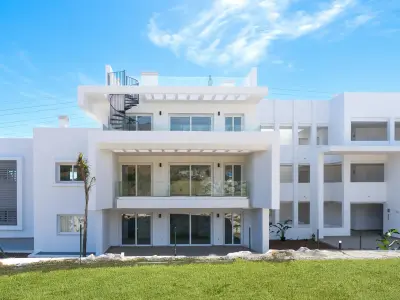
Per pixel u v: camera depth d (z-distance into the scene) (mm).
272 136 14703
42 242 15711
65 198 15789
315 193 19781
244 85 16047
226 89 14984
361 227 22781
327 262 11070
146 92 14789
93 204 14000
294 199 19719
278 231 19156
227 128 16422
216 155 16953
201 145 14703
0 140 17234
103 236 14961
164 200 15375
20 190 17125
